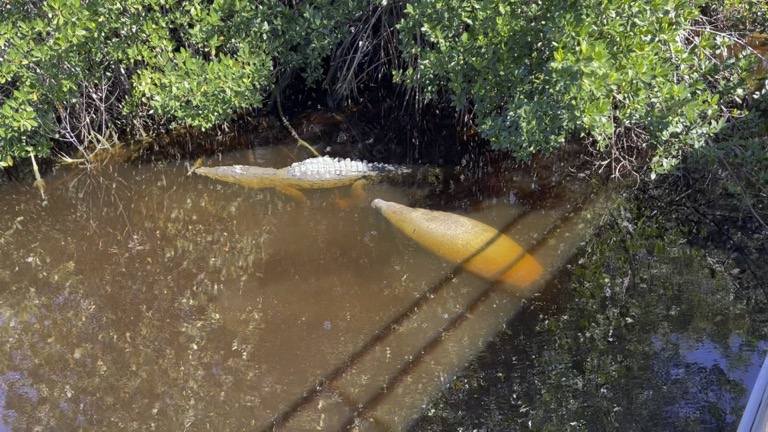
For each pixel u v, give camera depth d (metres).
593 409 4.18
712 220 6.02
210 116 7.41
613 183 6.58
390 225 6.23
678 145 5.94
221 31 7.78
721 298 5.07
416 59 7.60
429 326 5.01
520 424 4.13
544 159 6.97
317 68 8.39
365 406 4.37
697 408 4.09
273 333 5.07
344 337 4.98
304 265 5.81
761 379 2.80
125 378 4.73
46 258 6.18
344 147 7.93
